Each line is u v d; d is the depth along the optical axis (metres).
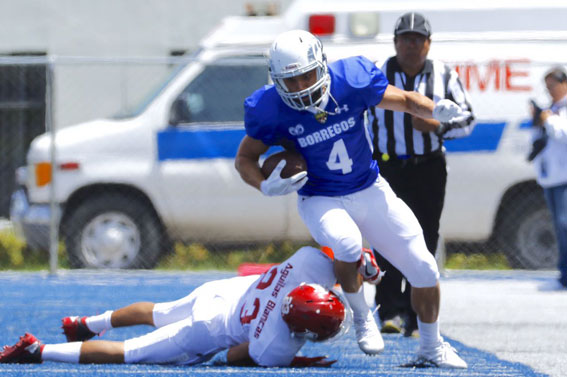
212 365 18.22
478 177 36.44
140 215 37.31
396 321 24.11
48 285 34.41
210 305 18.08
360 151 18.02
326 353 20.92
